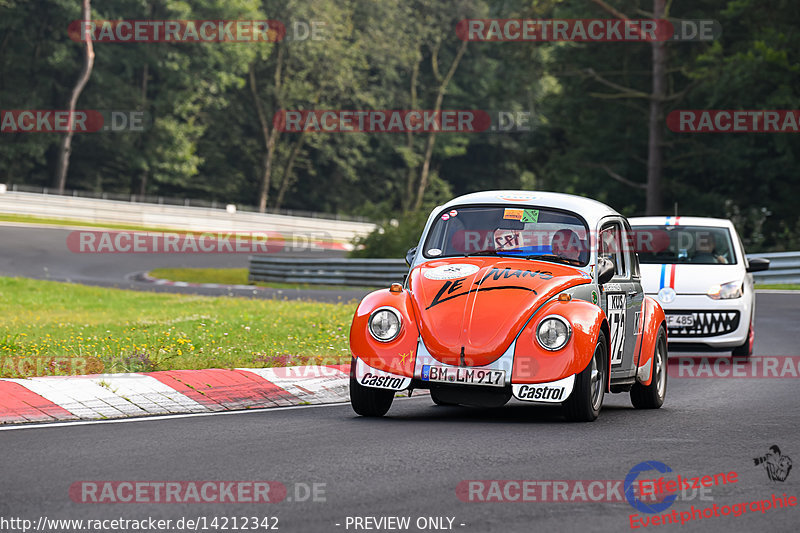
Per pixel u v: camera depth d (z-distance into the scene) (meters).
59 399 33.81
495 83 175.25
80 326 60.38
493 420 33.72
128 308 82.69
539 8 162.75
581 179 168.50
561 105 173.50
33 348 46.41
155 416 33.31
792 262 105.69
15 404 32.75
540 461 25.88
